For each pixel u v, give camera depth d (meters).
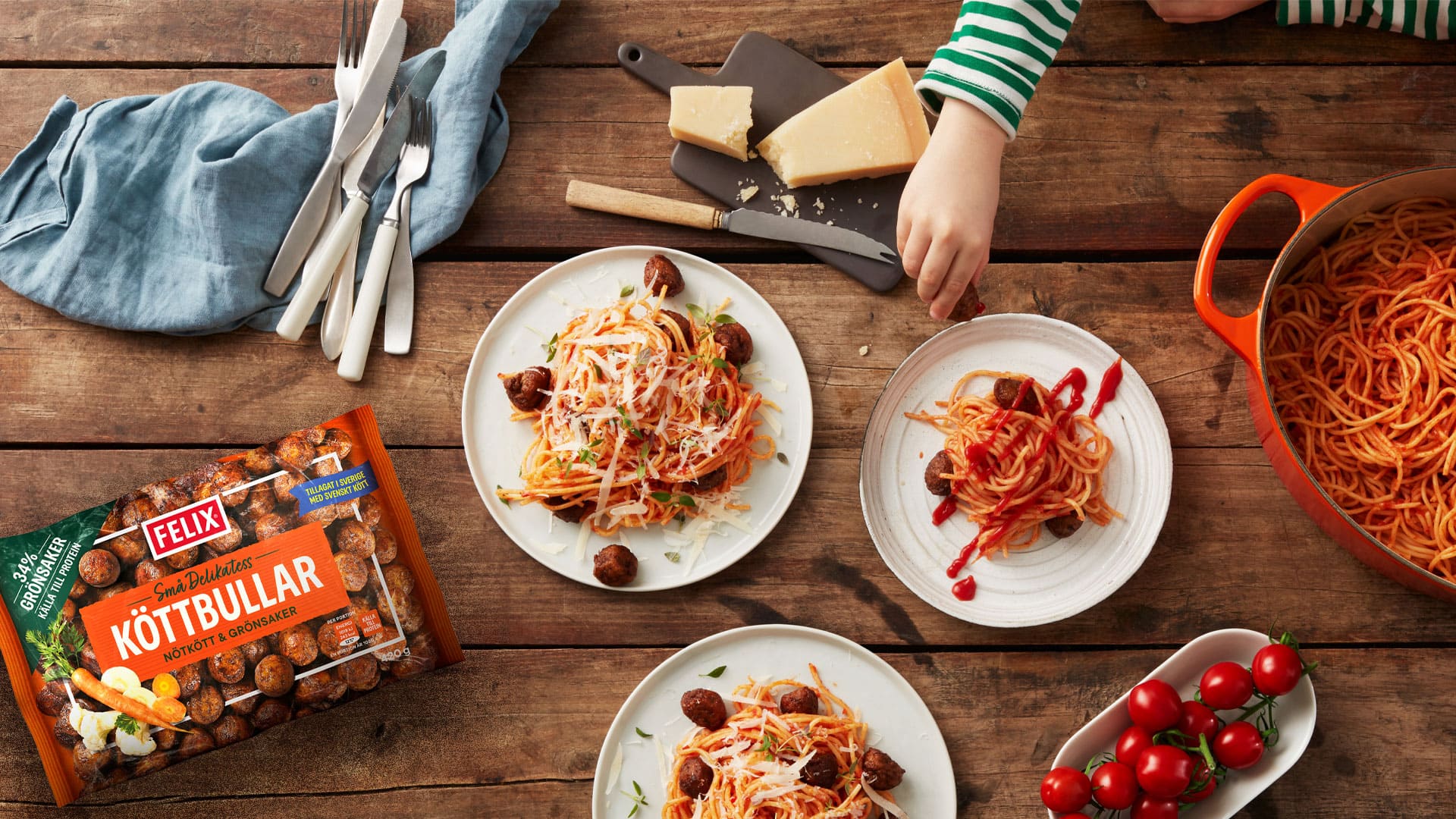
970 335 1.46
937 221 1.28
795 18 1.58
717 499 1.42
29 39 1.59
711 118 1.49
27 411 1.51
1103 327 1.49
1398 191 1.34
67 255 1.49
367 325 1.48
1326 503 1.22
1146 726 1.29
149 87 1.59
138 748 1.32
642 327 1.39
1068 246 1.51
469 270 1.53
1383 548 1.18
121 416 1.51
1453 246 1.37
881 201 1.50
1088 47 1.56
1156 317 1.49
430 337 1.52
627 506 1.38
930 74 1.34
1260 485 1.44
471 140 1.51
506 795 1.41
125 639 1.31
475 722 1.43
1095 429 1.41
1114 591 1.36
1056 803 1.28
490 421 1.46
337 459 1.38
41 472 1.49
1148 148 1.53
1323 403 1.40
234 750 1.42
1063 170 1.53
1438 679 1.38
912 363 1.45
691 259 1.48
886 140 1.47
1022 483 1.36
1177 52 1.55
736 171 1.53
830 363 1.49
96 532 1.33
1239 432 1.45
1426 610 1.40
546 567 1.45
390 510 1.38
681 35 1.58
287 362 1.52
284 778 1.42
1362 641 1.40
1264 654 1.27
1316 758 1.38
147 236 1.52
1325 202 1.28
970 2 1.35
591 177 1.55
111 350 1.52
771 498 1.44
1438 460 1.34
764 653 1.39
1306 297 1.42
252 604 1.33
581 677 1.43
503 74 1.58
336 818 1.41
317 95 1.59
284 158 1.51
